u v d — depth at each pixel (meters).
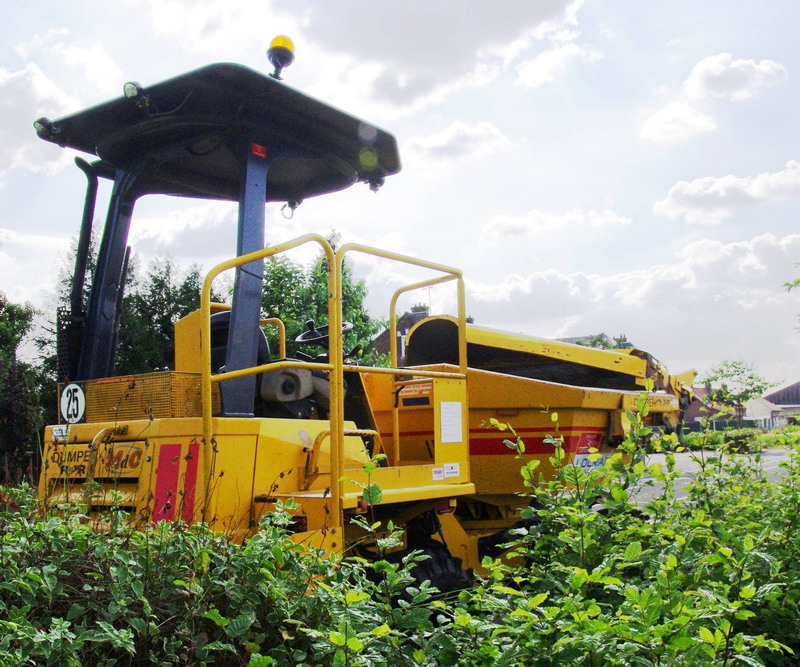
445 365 6.26
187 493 3.49
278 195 5.57
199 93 4.08
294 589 2.63
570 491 3.65
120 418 3.99
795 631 3.07
